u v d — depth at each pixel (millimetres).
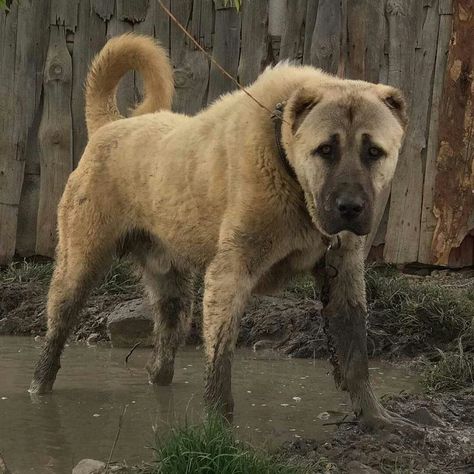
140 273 7977
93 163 7328
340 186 5484
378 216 10867
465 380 7684
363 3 10820
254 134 6047
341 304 6391
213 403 6141
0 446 5949
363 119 5590
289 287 10094
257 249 6082
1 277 10602
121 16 10984
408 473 5273
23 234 11180
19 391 7391
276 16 10922
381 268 11078
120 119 7785
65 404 7020
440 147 10914
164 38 11016
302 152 5699
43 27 10992
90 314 9734
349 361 6344
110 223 7312
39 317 9734
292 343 9016
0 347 8992
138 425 6445
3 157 10992
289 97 5988
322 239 6098
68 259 7488
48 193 11078
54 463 5645
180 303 7762
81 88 11078
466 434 6109
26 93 11016
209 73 11039
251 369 8305
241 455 5121
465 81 10812
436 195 10922
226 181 6211
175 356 8008
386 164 5699
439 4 10852
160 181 6766
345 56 10875
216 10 10977
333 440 5992
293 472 5160
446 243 10930
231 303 6094
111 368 8281
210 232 6422
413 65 10922
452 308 9172
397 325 9125
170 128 7020
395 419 6223
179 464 5125
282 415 6730
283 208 5984
